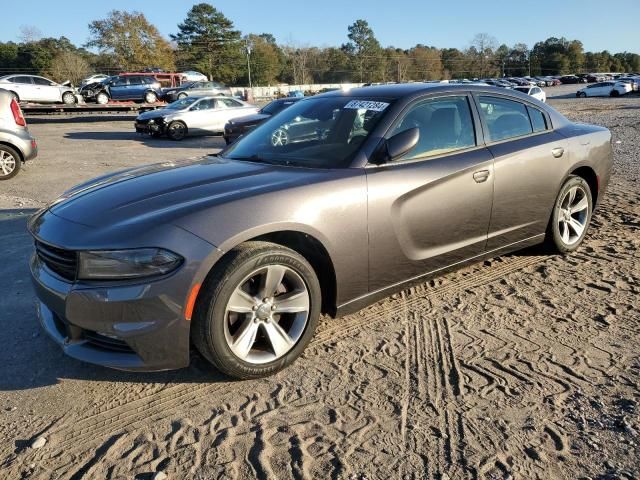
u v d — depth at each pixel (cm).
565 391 275
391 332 344
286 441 242
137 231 258
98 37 8244
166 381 294
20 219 650
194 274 257
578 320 355
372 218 318
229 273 266
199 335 268
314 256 312
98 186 326
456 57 12838
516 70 12688
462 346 324
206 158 386
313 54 10606
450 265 375
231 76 9475
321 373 298
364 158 328
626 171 905
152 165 378
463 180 362
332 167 326
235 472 224
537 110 445
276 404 271
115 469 228
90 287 257
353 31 11019
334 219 302
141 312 254
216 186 298
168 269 255
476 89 402
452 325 353
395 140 325
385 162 331
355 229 311
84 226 271
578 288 409
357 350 322
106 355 267
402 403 268
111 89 2872
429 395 274
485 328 347
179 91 3039
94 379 297
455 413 259
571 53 13162
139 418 262
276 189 292
